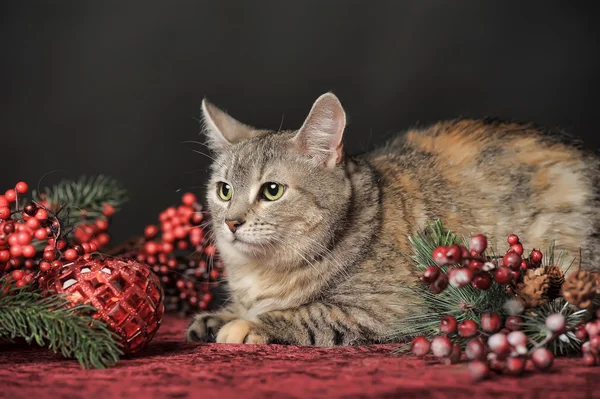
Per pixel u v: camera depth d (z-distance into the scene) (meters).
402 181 2.90
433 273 1.99
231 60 5.55
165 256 2.96
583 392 1.63
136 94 5.52
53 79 5.45
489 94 5.53
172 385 1.70
